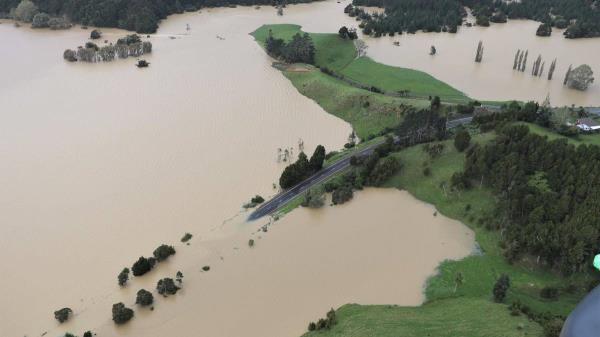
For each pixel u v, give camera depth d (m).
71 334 113.69
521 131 160.88
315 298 123.00
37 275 133.25
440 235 142.50
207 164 182.88
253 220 152.25
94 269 135.00
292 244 141.62
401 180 164.75
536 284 122.31
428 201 155.88
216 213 156.12
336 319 113.50
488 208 145.62
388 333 102.25
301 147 192.38
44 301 125.19
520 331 96.88
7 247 143.12
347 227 147.62
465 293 121.00
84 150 192.62
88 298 125.88
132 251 141.00
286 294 124.69
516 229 133.00
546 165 147.12
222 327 116.12
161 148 194.00
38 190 167.75
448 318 107.81
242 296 124.62
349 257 135.88
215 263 135.62
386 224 148.25
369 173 167.62
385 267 131.88
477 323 102.88
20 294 127.38
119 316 116.62
